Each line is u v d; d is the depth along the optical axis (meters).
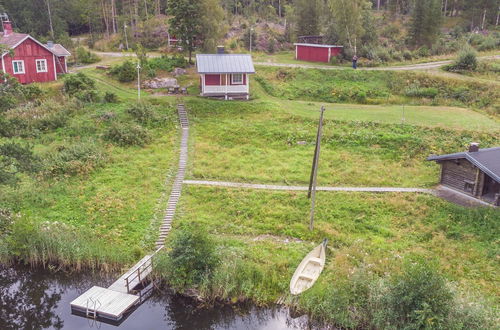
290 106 50.75
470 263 25.52
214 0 58.03
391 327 20.09
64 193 33.28
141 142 41.34
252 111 48.19
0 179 27.67
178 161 38.91
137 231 29.34
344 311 21.62
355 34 67.94
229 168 37.81
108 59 66.88
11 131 28.41
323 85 56.78
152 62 58.00
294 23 86.62
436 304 19.61
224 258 25.14
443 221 29.73
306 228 29.47
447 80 56.00
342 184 35.31
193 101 49.44
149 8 88.31
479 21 90.00
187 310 23.52
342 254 26.33
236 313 23.05
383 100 53.69
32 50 51.28
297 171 37.16
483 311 19.77
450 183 34.09
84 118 45.03
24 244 26.70
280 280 24.20
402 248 27.12
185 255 23.78
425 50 70.31
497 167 30.70
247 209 31.69
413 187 34.62
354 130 43.97
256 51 75.19
